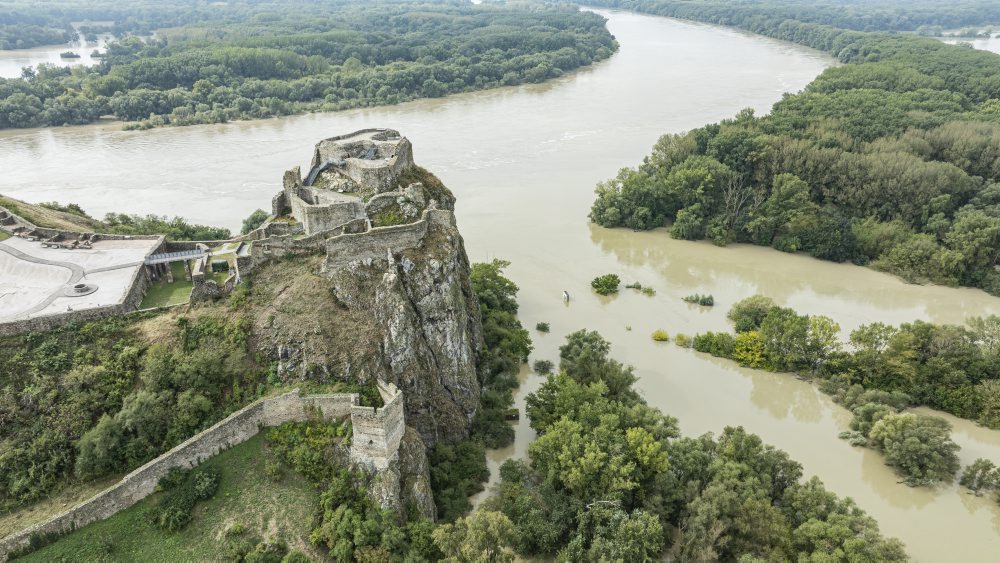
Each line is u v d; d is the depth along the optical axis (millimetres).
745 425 92250
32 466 64125
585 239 152750
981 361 94000
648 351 109500
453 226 91312
